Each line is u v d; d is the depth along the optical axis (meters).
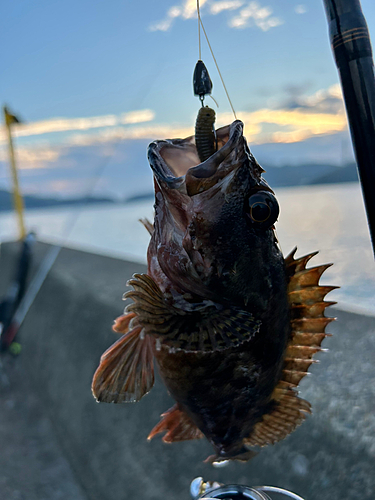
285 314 0.21
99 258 1.30
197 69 0.16
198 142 0.18
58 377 0.78
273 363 0.21
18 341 1.14
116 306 0.76
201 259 0.19
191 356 0.20
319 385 0.38
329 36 0.15
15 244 1.98
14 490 0.56
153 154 0.20
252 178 0.20
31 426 0.74
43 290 1.17
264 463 0.36
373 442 0.30
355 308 0.57
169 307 0.19
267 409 0.22
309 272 0.21
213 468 0.39
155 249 0.21
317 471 0.32
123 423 0.55
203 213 0.19
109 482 0.49
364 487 0.28
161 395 0.52
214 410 0.21
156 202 0.21
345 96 0.15
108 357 0.21
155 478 0.44
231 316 0.19
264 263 0.20
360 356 0.42
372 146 0.15
